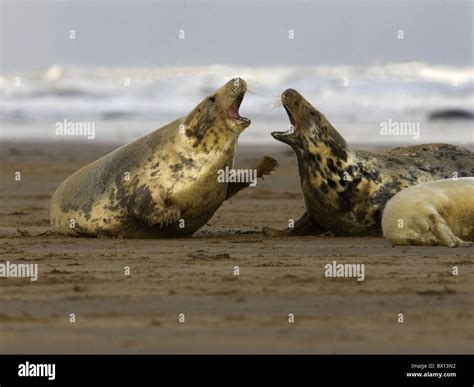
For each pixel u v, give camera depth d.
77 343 33.50
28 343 33.56
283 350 32.62
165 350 32.66
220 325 35.75
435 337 34.19
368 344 33.31
